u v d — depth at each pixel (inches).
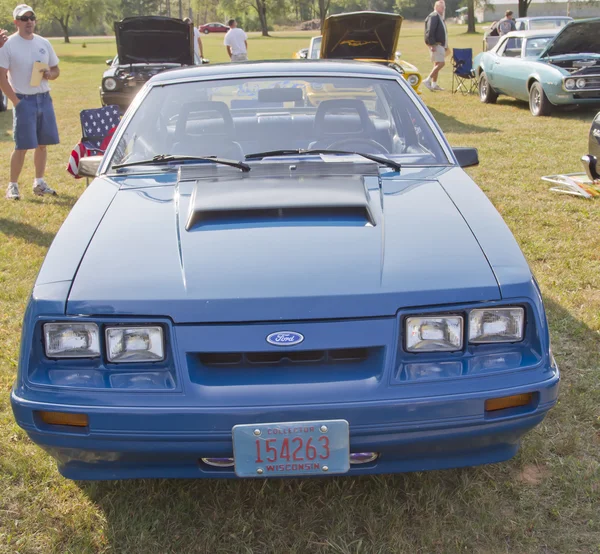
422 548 84.4
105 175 116.2
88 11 2253.9
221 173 110.4
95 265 84.9
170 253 86.2
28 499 95.2
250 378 77.2
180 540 86.7
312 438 76.0
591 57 432.5
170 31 426.9
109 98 421.7
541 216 216.5
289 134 128.6
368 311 77.9
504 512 90.5
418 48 1323.8
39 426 78.9
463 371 78.3
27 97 244.1
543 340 82.0
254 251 85.5
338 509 91.1
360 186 103.1
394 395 76.1
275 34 2645.2
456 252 85.9
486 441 81.4
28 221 226.1
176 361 77.3
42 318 80.1
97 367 79.7
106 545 86.4
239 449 76.1
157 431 76.2
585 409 112.7
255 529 88.8
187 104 129.5
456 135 373.7
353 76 132.4
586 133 370.9
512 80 465.4
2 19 1587.1
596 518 88.6
